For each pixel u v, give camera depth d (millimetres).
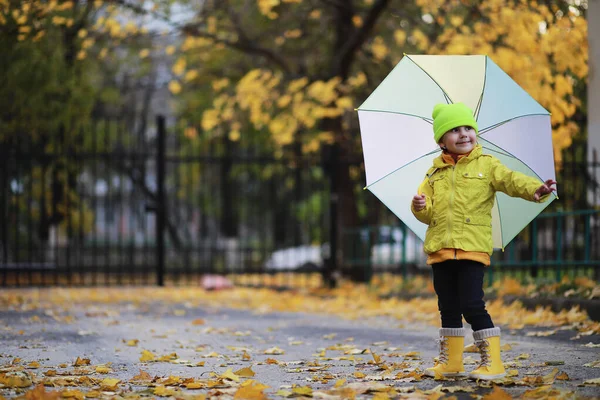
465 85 5781
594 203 11609
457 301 5391
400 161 5754
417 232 5754
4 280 15789
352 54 16656
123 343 7934
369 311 11648
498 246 5898
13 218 19172
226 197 20188
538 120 5664
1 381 5215
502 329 8602
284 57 19984
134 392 5031
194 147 22953
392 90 5797
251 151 20922
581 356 6301
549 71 11805
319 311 12320
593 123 11547
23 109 14445
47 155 15438
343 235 17406
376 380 5477
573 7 12000
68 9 15305
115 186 24406
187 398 4680
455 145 5363
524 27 11922
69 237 16297
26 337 8305
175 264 23922
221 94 20234
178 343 7992
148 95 26438
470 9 13109
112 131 22125
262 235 23016
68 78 15250
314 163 16375
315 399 4723
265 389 5133
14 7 12203
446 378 5340
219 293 15781
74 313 11172
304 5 19391
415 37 15453
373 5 15617
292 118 17188
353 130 18641
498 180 5250
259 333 9016
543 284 10250
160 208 16469
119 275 16656
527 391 4660
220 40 17484
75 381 5488
